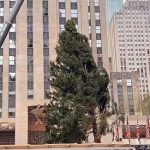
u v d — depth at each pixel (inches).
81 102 1488.7
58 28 3951.8
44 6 3937.0
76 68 1579.7
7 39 3841.0
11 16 1210.6
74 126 1491.1
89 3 4458.7
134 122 4106.8
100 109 1574.8
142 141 3932.1
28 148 893.2
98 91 1549.0
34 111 3494.1
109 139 3024.1
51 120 1547.7
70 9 4042.8
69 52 1616.6
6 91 3735.2
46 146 894.4
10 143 3659.0
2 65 3789.4
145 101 4074.8
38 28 3846.0
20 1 1221.1
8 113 3693.4
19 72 3678.6
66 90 1568.7
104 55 4269.2
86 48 1624.0
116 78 5447.8
